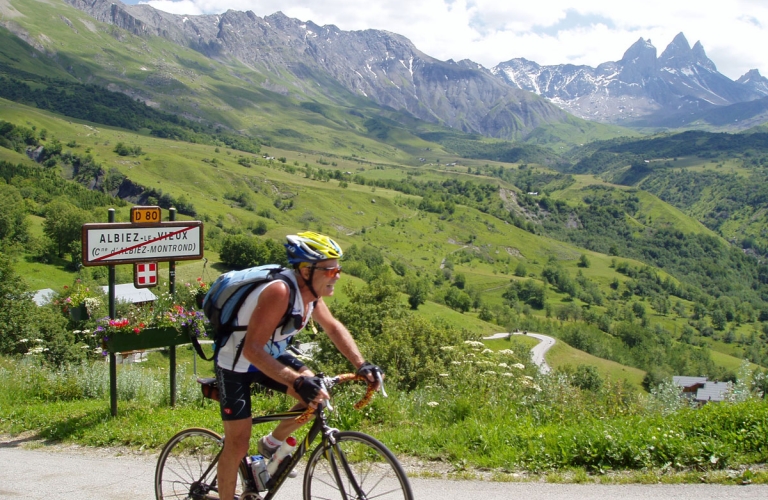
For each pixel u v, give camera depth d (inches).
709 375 4173.2
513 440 263.7
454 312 4766.2
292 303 158.1
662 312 7529.5
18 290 1423.5
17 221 3909.9
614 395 338.0
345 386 341.4
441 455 258.7
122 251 349.4
